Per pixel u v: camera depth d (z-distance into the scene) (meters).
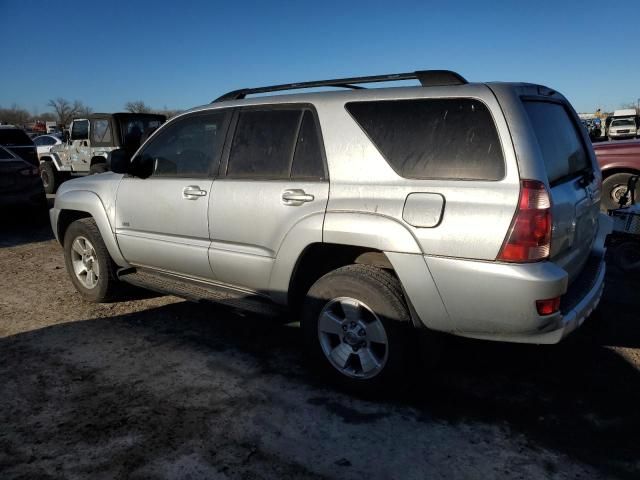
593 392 3.30
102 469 2.57
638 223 5.62
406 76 3.19
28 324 4.48
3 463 2.62
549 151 3.08
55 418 3.01
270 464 2.62
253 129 3.70
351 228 3.06
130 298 5.16
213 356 3.83
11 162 8.66
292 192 3.34
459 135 2.87
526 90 3.06
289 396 3.25
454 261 2.79
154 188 4.17
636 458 2.66
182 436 2.84
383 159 3.07
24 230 9.12
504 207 2.67
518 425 2.95
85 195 4.75
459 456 2.67
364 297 3.09
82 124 13.82
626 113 31.36
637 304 4.88
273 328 4.37
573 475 2.53
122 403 3.17
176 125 4.19
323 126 3.32
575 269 3.30
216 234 3.77
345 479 2.51
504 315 2.73
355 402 3.19
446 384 3.40
